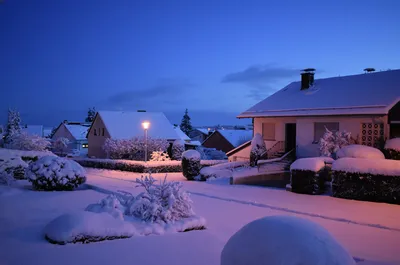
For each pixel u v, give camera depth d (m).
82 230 5.99
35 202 10.16
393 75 21.56
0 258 5.18
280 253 3.15
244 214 9.87
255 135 22.64
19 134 30.86
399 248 6.79
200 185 17.25
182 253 5.73
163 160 28.48
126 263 5.16
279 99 24.44
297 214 10.23
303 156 20.75
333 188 13.34
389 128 17.64
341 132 18.34
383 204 11.85
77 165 13.60
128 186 15.63
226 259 3.44
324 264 3.08
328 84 24.03
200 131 74.62
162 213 7.42
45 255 5.34
